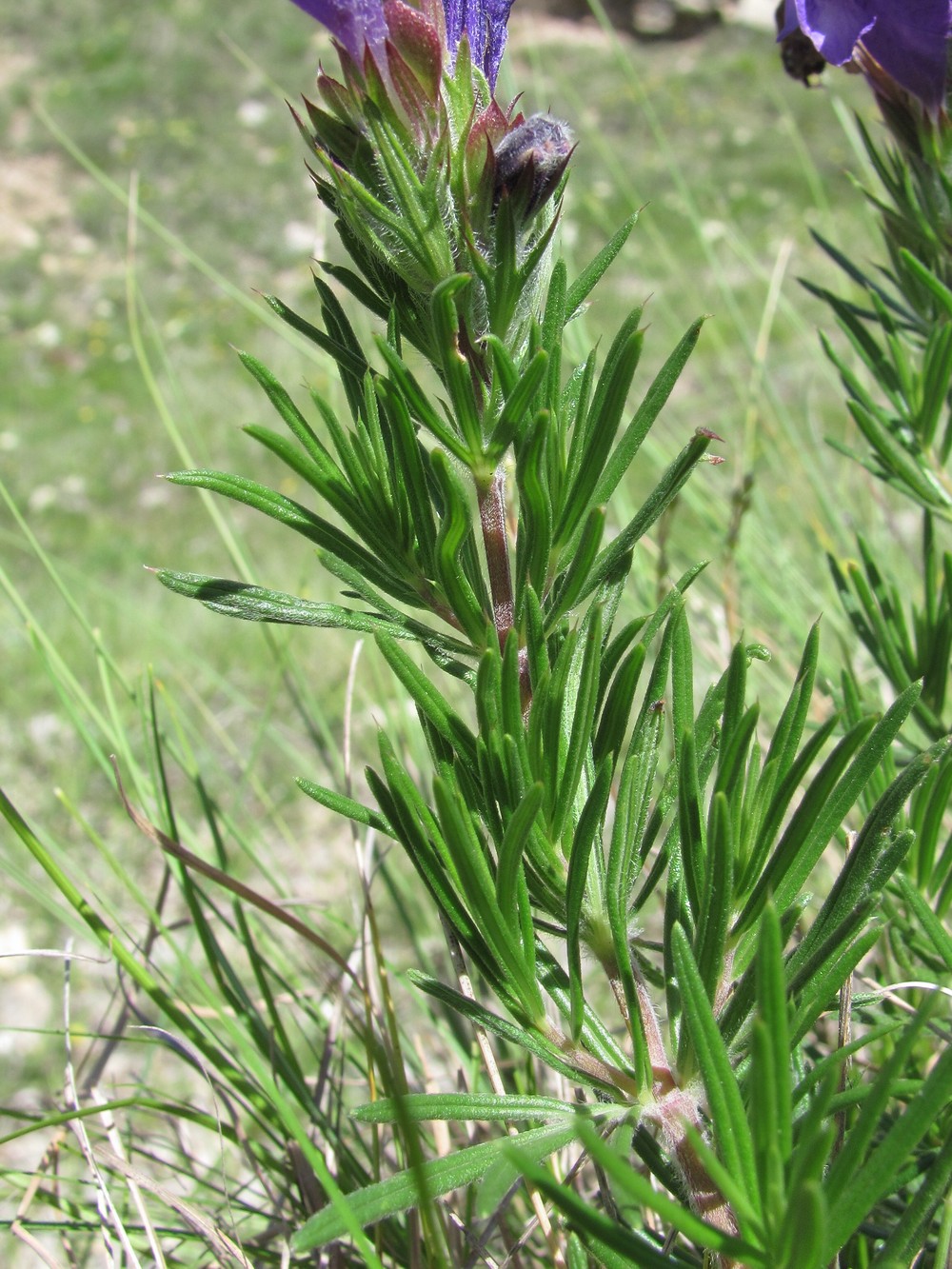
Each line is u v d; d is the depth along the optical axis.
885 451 0.22
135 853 0.65
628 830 0.15
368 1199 0.13
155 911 0.24
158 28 1.94
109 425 1.24
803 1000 0.14
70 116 1.82
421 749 0.33
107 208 1.66
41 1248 0.21
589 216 1.52
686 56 2.04
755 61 1.90
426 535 0.15
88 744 0.25
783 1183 0.12
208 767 0.70
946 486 0.22
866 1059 0.24
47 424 1.25
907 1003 0.20
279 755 0.72
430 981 0.15
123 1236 0.19
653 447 0.43
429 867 0.15
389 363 0.14
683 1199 0.15
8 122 1.82
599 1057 0.15
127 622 0.80
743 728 0.14
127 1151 0.25
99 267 1.59
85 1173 0.35
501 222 0.14
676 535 0.43
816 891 0.29
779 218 1.51
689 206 0.43
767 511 0.42
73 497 1.12
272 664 0.79
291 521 0.15
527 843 0.15
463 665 0.16
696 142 1.74
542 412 0.14
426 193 0.14
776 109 1.79
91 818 0.69
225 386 1.30
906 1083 0.14
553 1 2.13
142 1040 0.23
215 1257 0.20
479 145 0.15
